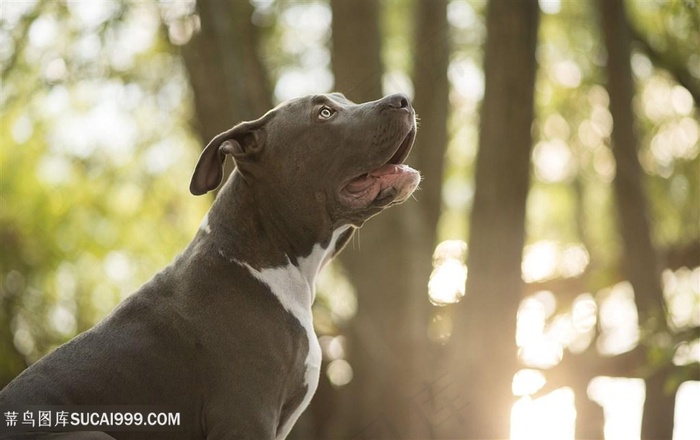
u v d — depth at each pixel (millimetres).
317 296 12383
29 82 11133
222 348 4832
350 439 11141
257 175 5203
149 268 14703
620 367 12219
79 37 10688
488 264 10891
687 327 10531
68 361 4793
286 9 13086
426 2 12398
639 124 14594
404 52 14305
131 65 11586
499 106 10859
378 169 5215
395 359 11023
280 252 5180
